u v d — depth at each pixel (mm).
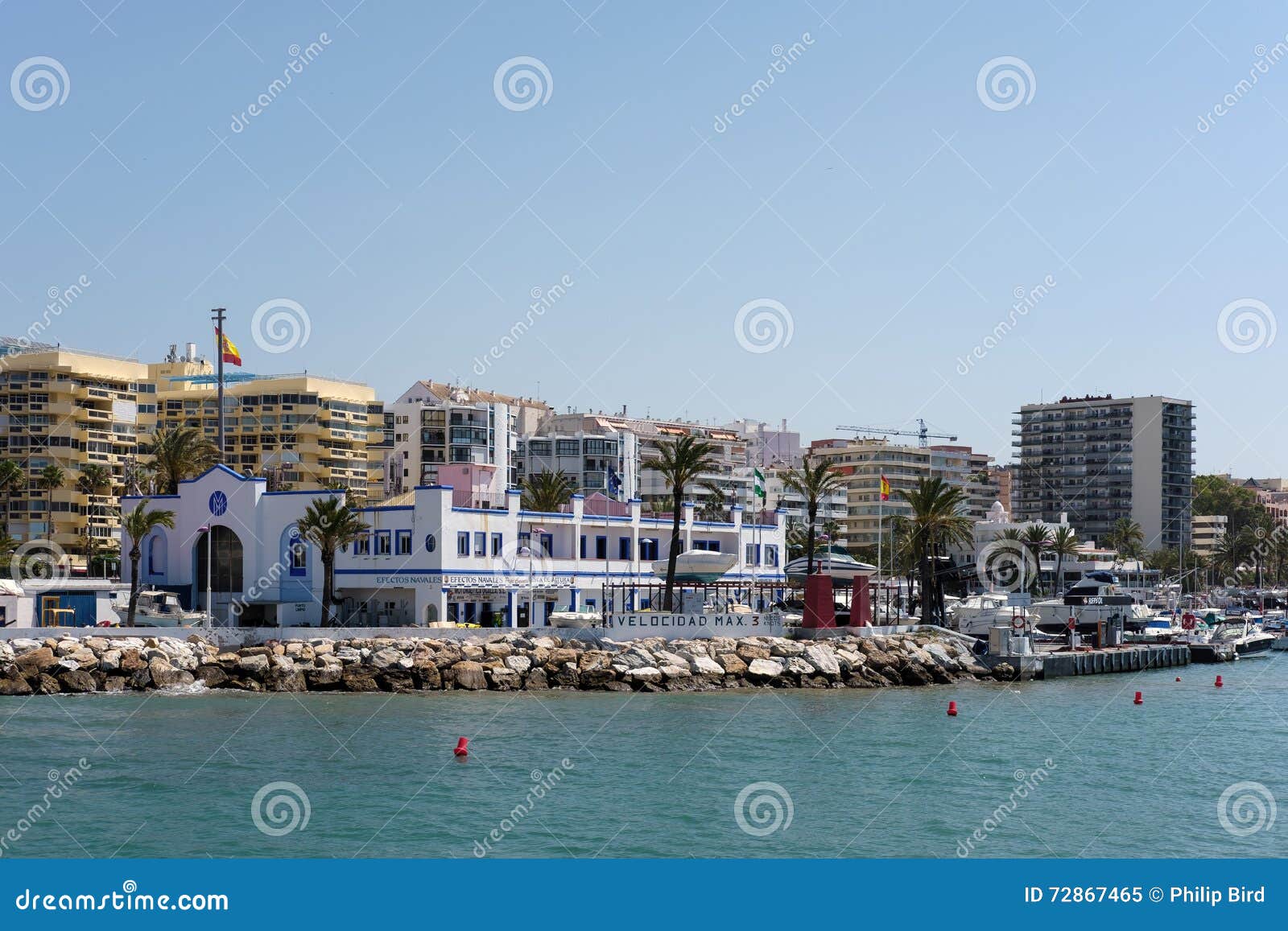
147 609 105688
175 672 92750
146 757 66125
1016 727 85000
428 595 107000
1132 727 87125
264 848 51000
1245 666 150250
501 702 88625
